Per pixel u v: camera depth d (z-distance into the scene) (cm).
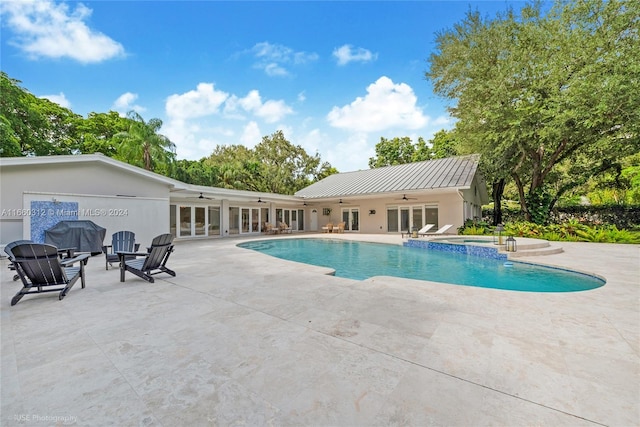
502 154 1484
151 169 2417
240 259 850
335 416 177
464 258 990
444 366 234
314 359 248
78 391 205
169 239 576
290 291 475
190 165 3275
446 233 1672
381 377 219
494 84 1321
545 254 902
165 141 2419
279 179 3628
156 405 189
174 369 234
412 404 187
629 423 167
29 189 928
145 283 546
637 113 1009
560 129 1188
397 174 2066
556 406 183
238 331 311
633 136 1173
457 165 1841
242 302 417
